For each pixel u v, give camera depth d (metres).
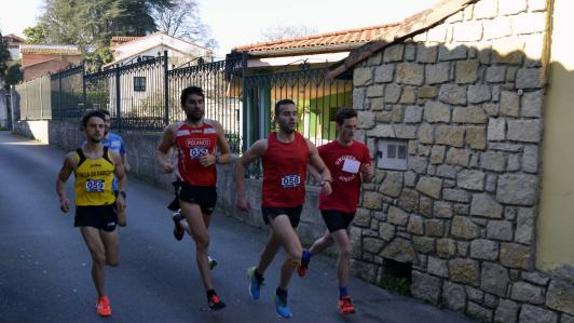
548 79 4.89
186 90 5.43
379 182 6.57
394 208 6.38
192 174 5.43
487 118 5.36
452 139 5.70
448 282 5.79
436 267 5.91
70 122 20.69
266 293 6.11
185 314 5.39
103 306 5.29
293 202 5.18
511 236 5.19
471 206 5.54
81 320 5.16
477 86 5.45
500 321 5.29
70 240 8.04
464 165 5.59
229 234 8.83
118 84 15.83
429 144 5.95
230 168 10.17
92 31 65.62
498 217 5.29
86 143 5.27
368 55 6.56
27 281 6.22
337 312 5.65
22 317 5.20
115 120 16.16
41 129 26.22
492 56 5.32
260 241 8.45
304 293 6.20
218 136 5.59
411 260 6.19
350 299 5.68
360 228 6.84
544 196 4.98
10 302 5.57
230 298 5.88
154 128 13.72
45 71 55.16
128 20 65.00
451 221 5.74
